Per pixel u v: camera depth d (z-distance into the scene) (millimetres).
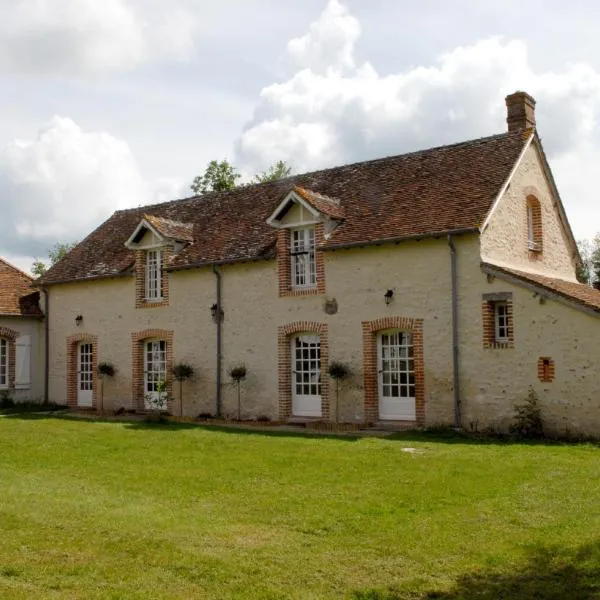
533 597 5961
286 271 19500
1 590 6004
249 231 21391
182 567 6609
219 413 20609
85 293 24438
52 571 6504
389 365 17984
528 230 19922
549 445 14172
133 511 8578
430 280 17062
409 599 5941
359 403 18047
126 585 6188
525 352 15742
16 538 7430
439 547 7191
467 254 16609
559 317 15367
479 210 16750
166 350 22094
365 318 18016
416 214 17859
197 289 21391
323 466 11656
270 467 11641
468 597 5961
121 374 23141
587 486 9883
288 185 22984
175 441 14938
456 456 12562
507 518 8227
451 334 16703
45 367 25438
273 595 5980
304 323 19078
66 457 12898
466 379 16469
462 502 9016
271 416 19609
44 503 8906
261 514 8531
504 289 16062
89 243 26578
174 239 21953
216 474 11094
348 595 5992
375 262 17953
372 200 19516
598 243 42219
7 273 26828
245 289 20344
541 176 20188
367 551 7098
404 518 8297
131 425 18328
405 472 11039
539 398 15516
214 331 20922
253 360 20047
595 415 14805
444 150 20469
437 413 16828
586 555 6879
